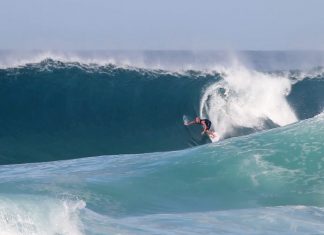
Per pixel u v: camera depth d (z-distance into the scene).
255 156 67.12
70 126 105.00
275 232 48.12
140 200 58.22
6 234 40.25
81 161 77.81
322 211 55.06
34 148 100.00
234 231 47.97
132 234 45.59
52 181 60.75
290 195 61.09
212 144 71.81
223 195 61.34
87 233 44.25
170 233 46.62
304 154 66.81
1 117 103.62
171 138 105.38
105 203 56.06
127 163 71.56
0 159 95.88
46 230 42.12
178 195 60.72
